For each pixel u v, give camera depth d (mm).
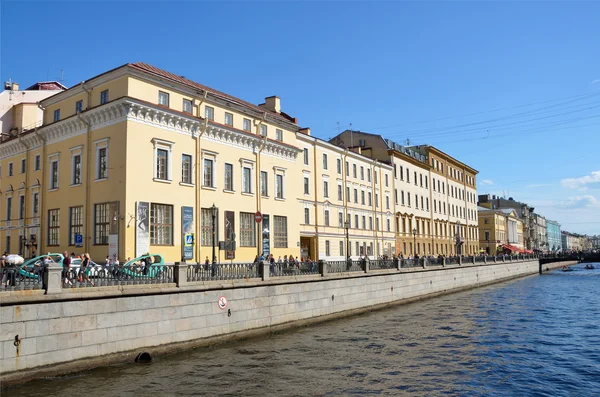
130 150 27156
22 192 34719
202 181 31375
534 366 17828
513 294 44281
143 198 27562
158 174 28781
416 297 38625
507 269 65688
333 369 17109
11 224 35500
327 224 46969
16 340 14047
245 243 34469
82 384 14523
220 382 15297
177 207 29484
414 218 64812
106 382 14805
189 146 30688
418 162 67250
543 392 14828
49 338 14797
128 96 26906
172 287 18703
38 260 22094
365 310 31328
